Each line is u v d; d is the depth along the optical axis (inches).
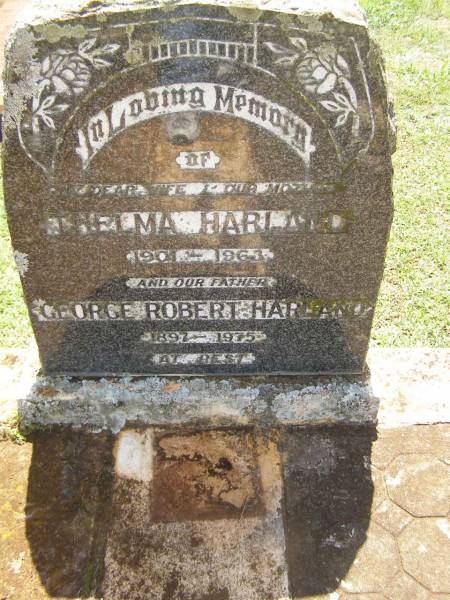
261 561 42.5
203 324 47.1
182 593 41.0
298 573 41.9
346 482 46.4
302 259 43.4
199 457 48.0
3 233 67.8
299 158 38.7
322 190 40.0
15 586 41.1
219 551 42.9
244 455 48.1
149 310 46.0
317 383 49.2
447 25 115.4
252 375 50.1
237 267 43.8
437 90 92.7
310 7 34.0
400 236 67.5
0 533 43.4
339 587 41.3
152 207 40.6
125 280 44.3
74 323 46.6
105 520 44.3
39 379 49.4
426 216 70.2
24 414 48.8
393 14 117.6
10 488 45.6
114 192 39.8
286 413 49.0
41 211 40.5
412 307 60.0
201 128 37.4
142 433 49.2
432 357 52.8
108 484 46.1
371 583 41.4
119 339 47.8
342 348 48.6
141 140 37.8
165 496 45.7
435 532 43.8
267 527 44.1
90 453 47.8
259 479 46.6
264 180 39.6
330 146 38.2
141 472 46.9
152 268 43.6
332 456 47.8
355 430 49.3
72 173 38.9
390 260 64.7
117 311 46.0
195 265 43.6
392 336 57.4
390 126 37.7
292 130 37.6
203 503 45.4
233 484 46.4
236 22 34.0
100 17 33.8
